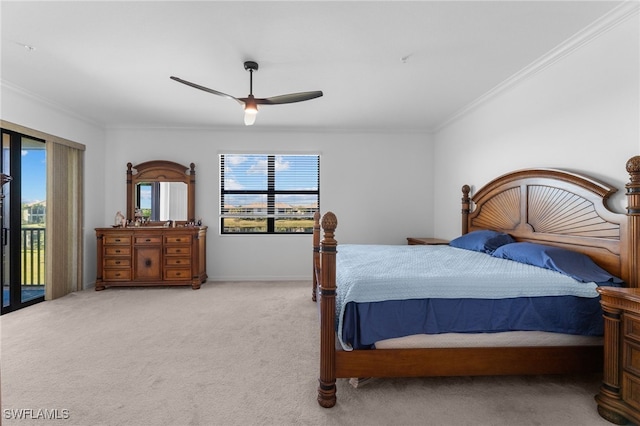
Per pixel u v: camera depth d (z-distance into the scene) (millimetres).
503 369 1826
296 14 1995
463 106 3768
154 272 4172
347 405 1764
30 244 3756
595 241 2145
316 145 4812
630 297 1509
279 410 1718
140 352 2361
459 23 2090
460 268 2115
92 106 3771
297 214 4879
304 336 2678
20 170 3365
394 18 2033
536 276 1899
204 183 4738
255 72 2818
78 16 2006
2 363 2182
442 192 4582
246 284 4496
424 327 1797
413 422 1634
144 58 2566
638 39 1935
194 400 1793
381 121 4406
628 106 1997
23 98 3275
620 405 1586
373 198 4852
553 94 2566
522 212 2865
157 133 4676
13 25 2100
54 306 3449
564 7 1929
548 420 1648
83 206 4199
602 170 2164
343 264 2363
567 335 1872
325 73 2842
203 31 2178
